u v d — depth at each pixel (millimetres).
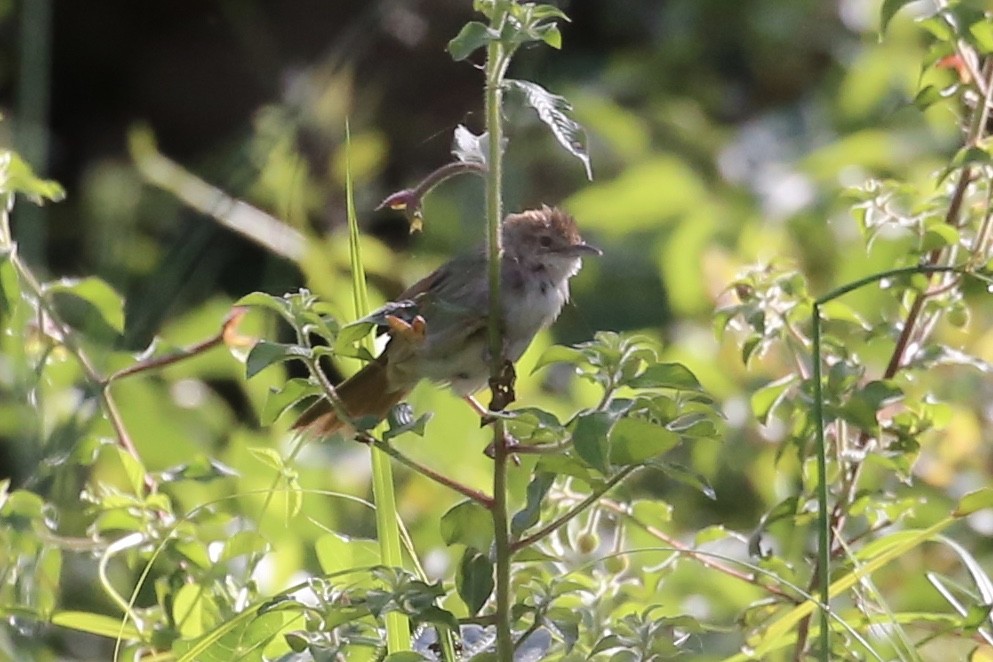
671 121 14844
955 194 6820
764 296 6789
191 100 18797
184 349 7512
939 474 9234
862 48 16094
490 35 5113
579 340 13141
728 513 10375
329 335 5527
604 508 7016
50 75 19531
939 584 6648
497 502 5500
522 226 8094
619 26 18500
